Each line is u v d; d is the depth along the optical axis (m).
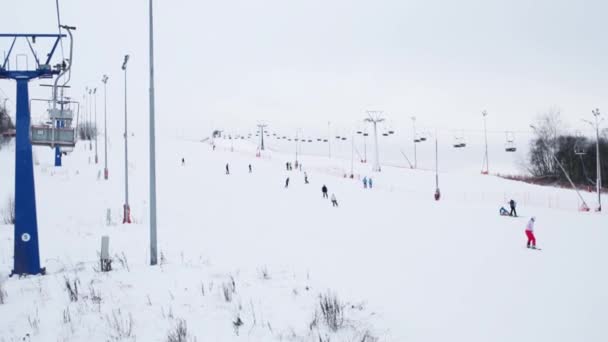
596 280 14.69
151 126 14.55
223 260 15.23
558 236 24.42
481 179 66.75
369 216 30.55
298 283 12.80
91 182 41.50
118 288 11.55
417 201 41.12
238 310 10.28
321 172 69.44
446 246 20.47
